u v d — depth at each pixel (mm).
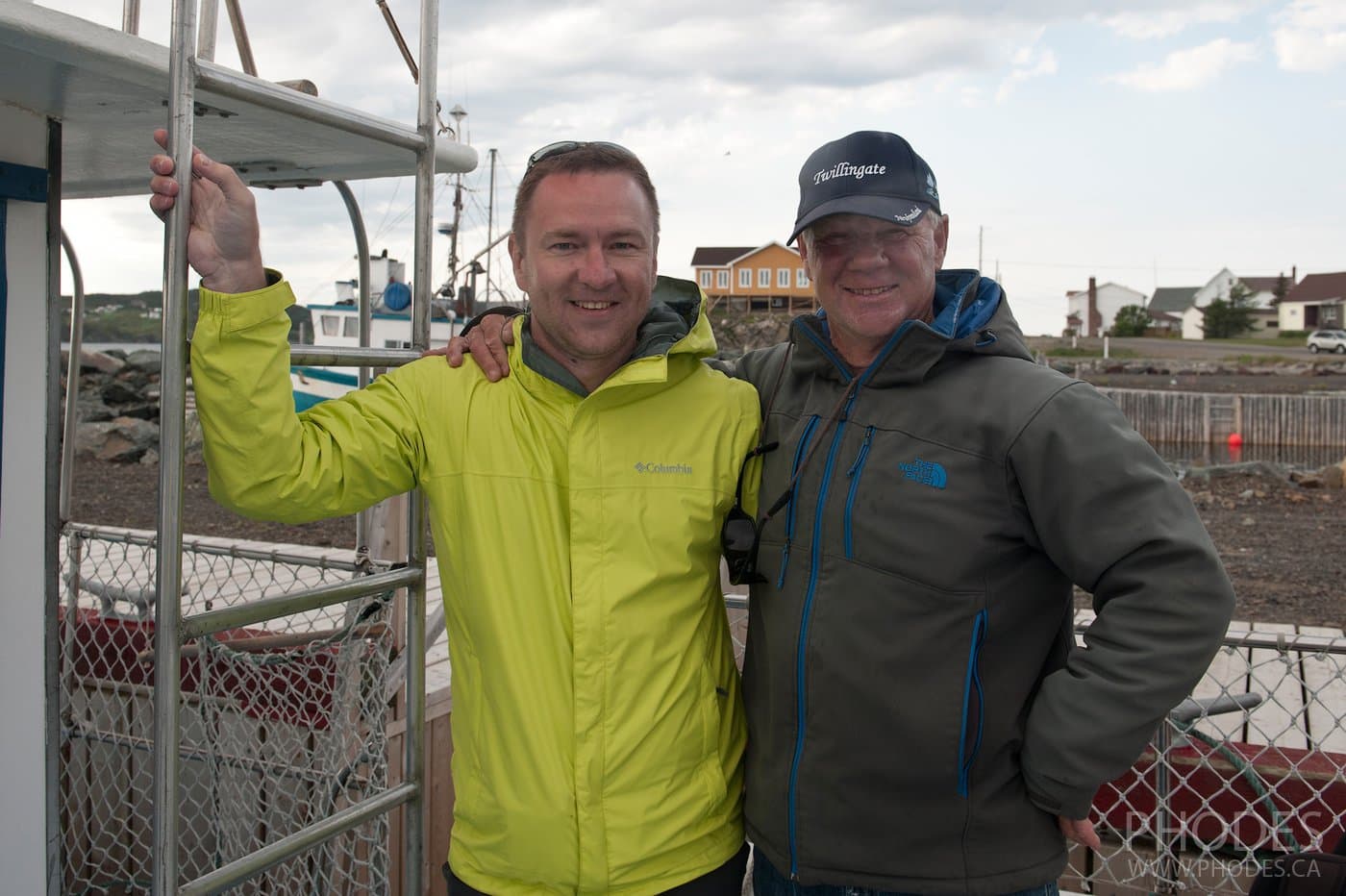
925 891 1958
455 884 2096
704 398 2188
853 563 1988
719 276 64625
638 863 1948
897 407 2023
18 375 2363
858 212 1972
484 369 2111
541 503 2041
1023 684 1993
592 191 1919
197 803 3533
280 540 10984
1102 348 76375
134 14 2309
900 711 1938
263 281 1811
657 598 2025
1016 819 1971
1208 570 1784
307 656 3271
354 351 2096
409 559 2336
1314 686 4012
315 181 3021
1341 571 12000
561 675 1979
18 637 2398
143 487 15547
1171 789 3172
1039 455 1879
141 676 3826
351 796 3275
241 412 1771
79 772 3855
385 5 2508
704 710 2074
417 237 2318
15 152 2293
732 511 2176
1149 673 1780
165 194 1704
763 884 2188
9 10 1654
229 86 1823
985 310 2082
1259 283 106062
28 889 2445
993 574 1957
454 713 2129
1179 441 35531
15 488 2373
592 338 1975
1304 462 29734
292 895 3381
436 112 2354
